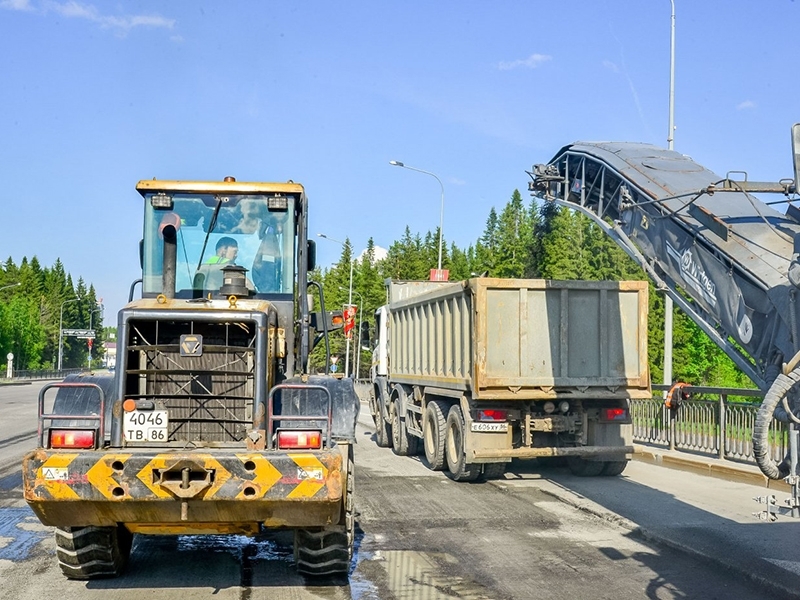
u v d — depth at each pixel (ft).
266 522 20.56
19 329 372.17
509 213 301.22
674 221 34.27
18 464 47.52
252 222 26.48
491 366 40.09
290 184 26.55
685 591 22.35
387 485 41.24
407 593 22.16
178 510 20.04
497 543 28.04
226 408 22.22
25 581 23.03
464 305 41.91
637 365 41.52
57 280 500.74
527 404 41.37
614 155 43.47
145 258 26.14
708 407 46.85
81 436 20.51
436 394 46.50
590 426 41.98
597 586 22.86
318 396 23.12
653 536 28.50
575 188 47.85
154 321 22.03
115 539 22.88
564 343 40.83
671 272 34.58
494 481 42.45
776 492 37.81
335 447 20.77
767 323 27.58
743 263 28.68
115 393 21.63
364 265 298.56
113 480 19.48
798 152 22.39
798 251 23.93
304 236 26.58
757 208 29.78
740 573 23.75
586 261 163.02
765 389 26.63
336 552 22.61
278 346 24.27
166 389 22.13
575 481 42.01
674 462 47.70
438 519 32.17
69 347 497.87
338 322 28.96
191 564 25.22
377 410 64.44
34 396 144.36
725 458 45.01
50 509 19.93
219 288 25.93
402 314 55.42
